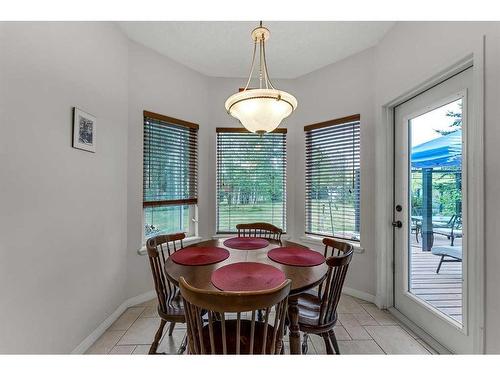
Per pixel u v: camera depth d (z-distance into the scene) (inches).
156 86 95.0
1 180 44.8
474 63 51.4
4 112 45.2
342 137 100.8
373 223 90.7
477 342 50.3
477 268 50.2
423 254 73.8
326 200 106.0
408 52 72.4
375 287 90.0
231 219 115.6
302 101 113.0
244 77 114.3
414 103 76.1
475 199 51.0
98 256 71.5
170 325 69.7
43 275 53.2
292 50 93.4
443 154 66.1
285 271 53.4
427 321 70.9
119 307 82.6
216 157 114.9
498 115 46.7
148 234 97.2
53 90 55.7
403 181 81.3
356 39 86.5
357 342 67.8
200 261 58.9
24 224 48.9
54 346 55.9
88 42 67.2
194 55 97.6
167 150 100.7
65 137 59.2
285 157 116.3
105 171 75.0
